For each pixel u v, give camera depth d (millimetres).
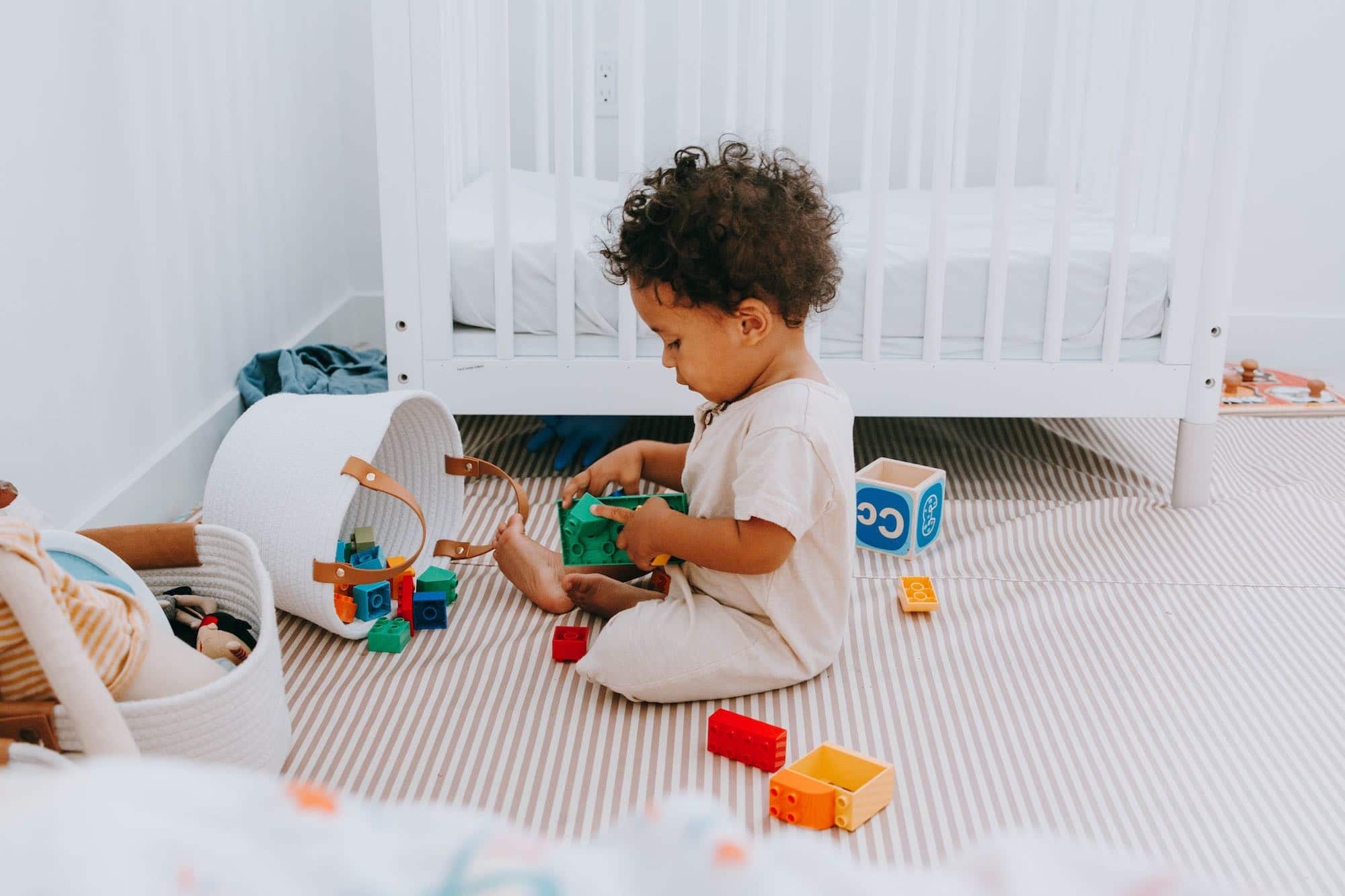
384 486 1289
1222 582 1461
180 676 927
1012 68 1540
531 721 1147
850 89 2592
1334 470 1905
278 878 207
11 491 903
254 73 2068
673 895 228
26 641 832
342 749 1090
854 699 1190
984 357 1677
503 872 218
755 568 1138
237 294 1998
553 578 1383
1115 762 1082
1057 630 1337
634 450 1412
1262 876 924
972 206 2146
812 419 1128
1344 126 2453
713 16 2484
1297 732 1132
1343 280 2549
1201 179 1594
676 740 1117
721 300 1090
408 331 1659
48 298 1373
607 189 2150
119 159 1544
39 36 1345
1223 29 1534
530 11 2480
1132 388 1674
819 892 235
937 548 1561
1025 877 232
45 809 212
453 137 2049
